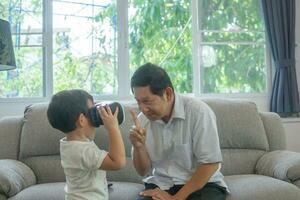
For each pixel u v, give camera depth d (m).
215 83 3.20
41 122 2.43
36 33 3.09
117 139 1.42
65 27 3.11
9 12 3.06
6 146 2.43
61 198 1.84
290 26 3.08
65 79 3.10
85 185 1.42
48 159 2.40
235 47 3.23
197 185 1.65
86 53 3.12
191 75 3.20
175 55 3.19
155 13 3.19
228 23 3.23
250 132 2.46
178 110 1.72
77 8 3.12
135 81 1.59
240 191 1.85
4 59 2.28
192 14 3.19
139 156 1.78
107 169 1.40
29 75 3.09
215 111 2.49
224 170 2.39
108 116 1.44
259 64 3.24
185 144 1.73
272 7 3.07
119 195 1.93
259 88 3.24
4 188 1.87
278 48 3.07
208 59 3.20
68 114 1.41
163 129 1.77
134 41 3.18
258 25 3.24
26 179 2.13
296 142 3.10
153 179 1.84
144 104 1.61
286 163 2.03
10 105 3.04
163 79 1.60
